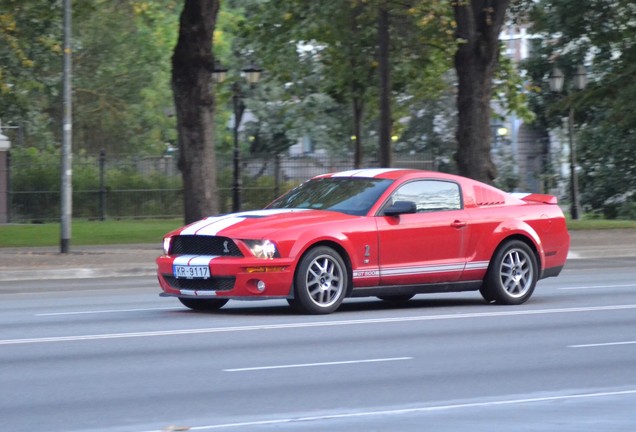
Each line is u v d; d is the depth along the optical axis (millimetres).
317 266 20078
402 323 19500
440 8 38281
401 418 11781
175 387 13562
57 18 44062
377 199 20891
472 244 21750
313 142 78125
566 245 23297
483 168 41219
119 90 73125
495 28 40969
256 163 56562
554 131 79000
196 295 19953
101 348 16656
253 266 19375
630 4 52844
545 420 11672
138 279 31750
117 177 56375
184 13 37125
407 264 20906
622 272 32781
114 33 71438
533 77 66500
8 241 42219
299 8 49250
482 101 41219
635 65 53594
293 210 20938
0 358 15773
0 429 11258
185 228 20500
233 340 17406
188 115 37438
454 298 24344
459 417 11836
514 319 20188
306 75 53875
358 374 14469
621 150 68125
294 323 19344
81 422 11578
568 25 54312
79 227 48719
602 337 17953
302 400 12773
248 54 69688
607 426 11367
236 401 12703
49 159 56188
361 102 54969
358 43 49938
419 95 57469
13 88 49562
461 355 16047
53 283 30438
